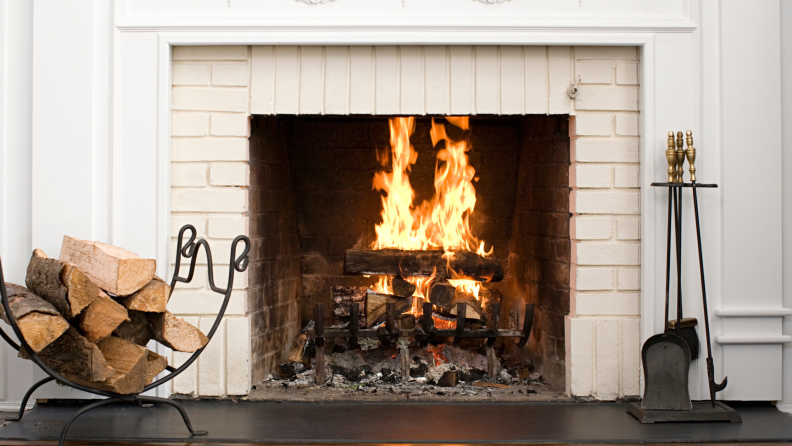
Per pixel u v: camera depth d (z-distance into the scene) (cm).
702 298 223
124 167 224
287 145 281
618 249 229
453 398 230
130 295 183
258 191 243
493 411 217
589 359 229
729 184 225
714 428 202
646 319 226
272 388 238
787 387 227
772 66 225
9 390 224
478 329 252
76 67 223
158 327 189
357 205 289
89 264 189
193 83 229
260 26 222
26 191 225
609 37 224
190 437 191
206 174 228
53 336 169
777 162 225
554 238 247
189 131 228
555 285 246
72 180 223
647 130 225
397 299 261
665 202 226
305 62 229
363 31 223
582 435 194
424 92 228
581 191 229
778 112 225
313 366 262
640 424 204
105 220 224
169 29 224
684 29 225
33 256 193
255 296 238
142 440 189
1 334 187
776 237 225
